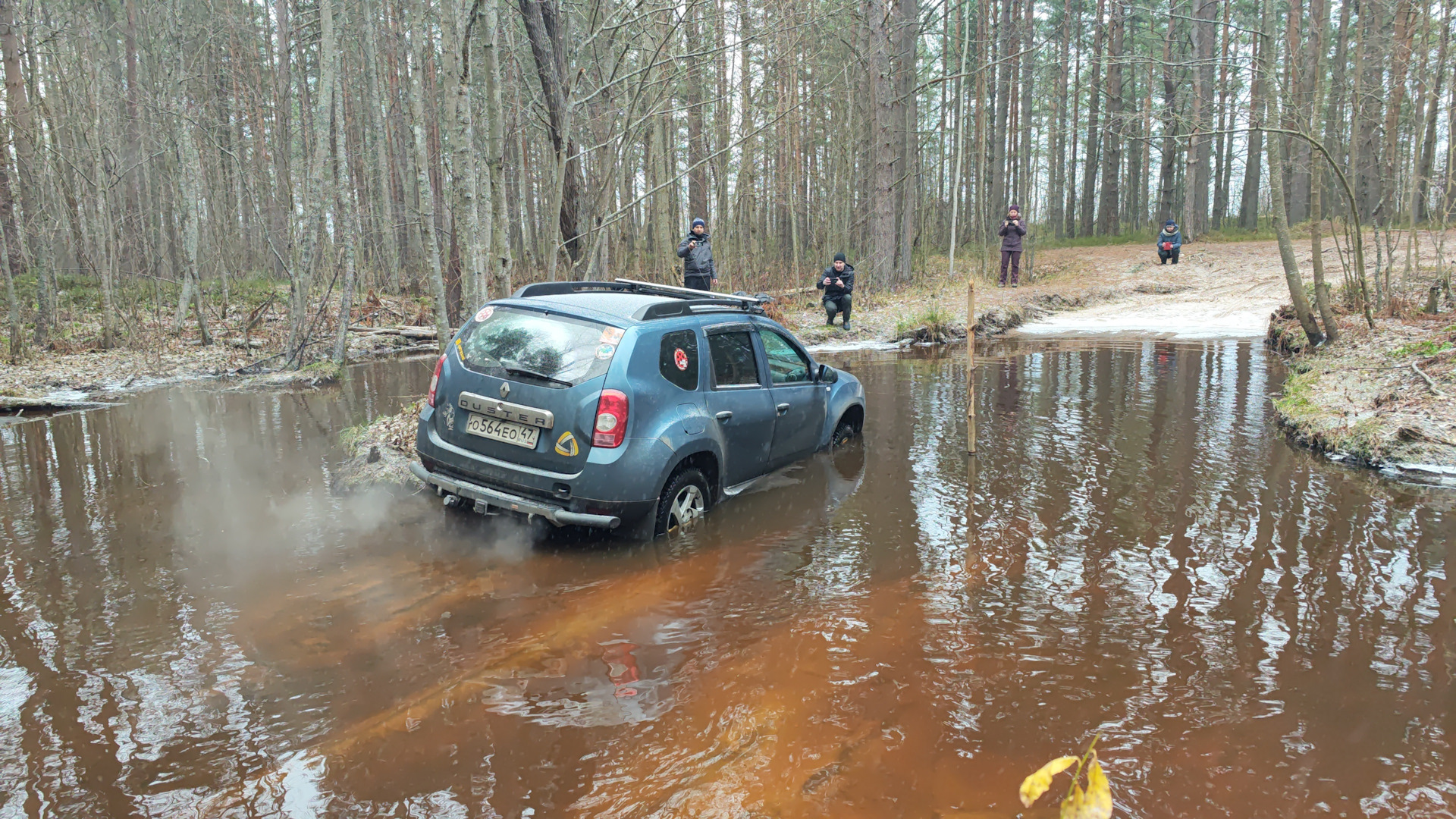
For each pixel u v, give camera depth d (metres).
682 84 13.64
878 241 21.05
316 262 17.22
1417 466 5.95
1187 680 3.20
